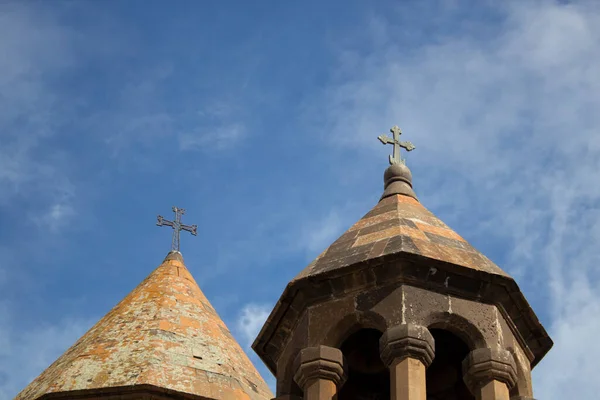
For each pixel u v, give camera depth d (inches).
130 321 923.4
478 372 721.0
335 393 730.8
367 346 826.2
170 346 898.1
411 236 763.4
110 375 866.1
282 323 771.4
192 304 957.2
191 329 926.4
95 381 861.8
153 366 872.9
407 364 705.0
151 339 900.6
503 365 721.6
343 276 746.2
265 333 778.8
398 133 884.6
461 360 822.5
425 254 737.6
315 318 748.6
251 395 895.1
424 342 711.7
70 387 859.4
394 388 700.0
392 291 733.9
